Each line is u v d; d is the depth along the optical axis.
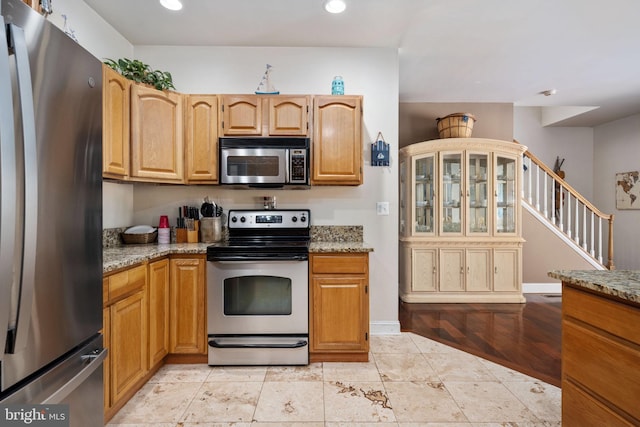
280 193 2.84
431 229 3.87
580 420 1.29
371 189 2.84
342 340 2.28
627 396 1.08
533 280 4.29
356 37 2.66
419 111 4.36
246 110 2.51
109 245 2.39
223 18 2.40
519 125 5.57
